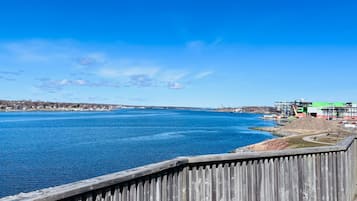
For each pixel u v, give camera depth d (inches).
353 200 255.6
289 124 3909.9
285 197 188.4
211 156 154.6
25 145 2020.2
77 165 1294.3
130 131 3344.0
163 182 136.6
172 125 4611.2
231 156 161.2
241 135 3043.8
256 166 175.8
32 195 85.3
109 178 107.3
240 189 167.3
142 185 124.6
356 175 292.2
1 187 919.0
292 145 1558.8
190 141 2368.4
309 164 203.8
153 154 1651.1
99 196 105.3
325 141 1657.2
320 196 208.7
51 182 986.1
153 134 2982.3
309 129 3567.9
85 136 2699.3
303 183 198.8
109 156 1562.5
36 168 1216.2
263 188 177.6
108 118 7076.8
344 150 230.5
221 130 3686.0
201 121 6087.6
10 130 3368.6
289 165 191.8
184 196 148.3
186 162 147.3
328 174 215.8
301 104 6643.7
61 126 4116.6
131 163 1360.7
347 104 5826.8
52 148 1872.5
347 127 3415.4
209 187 156.3
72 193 93.0
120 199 113.9
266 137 2817.4
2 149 1815.9
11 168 1214.3
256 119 7367.1
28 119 6353.3
